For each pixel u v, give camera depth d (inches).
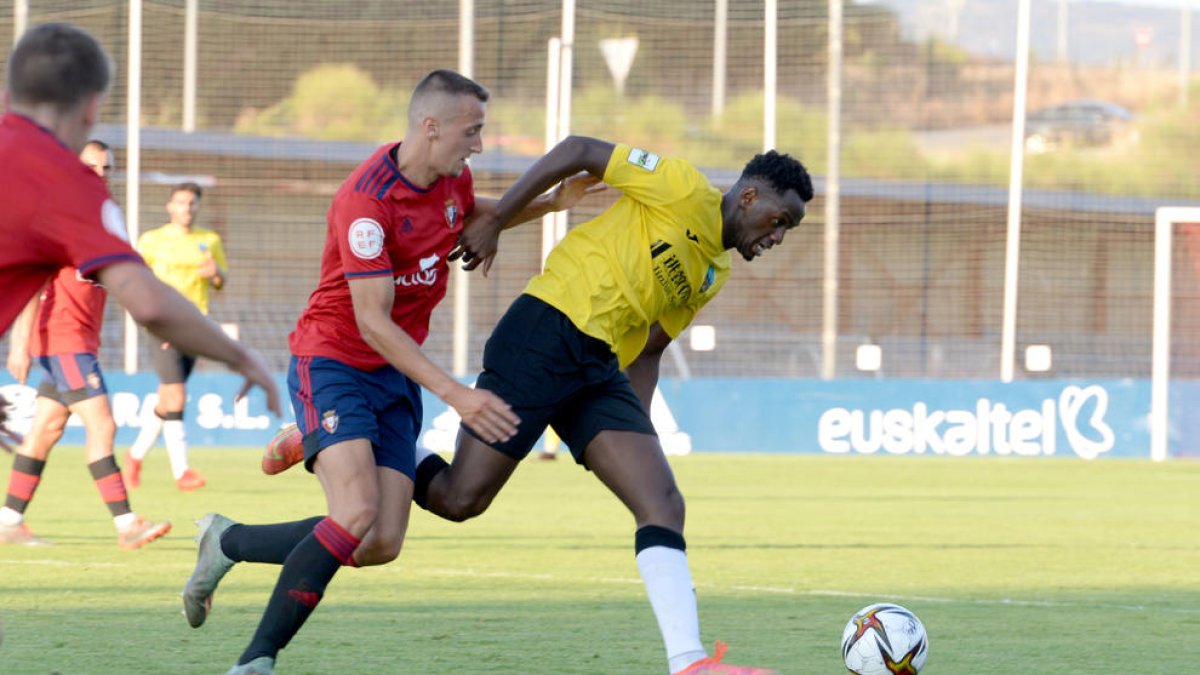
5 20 2561.5
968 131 3435.0
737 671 510.3
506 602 791.7
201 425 2236.7
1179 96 3818.9
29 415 2028.8
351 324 570.3
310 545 546.0
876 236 2861.7
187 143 2699.3
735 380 2253.9
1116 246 2893.7
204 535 616.1
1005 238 2861.7
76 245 402.3
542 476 1823.3
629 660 620.4
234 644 646.5
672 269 601.9
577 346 593.0
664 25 3024.1
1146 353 2837.1
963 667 625.3
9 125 410.6
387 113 2920.8
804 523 1291.8
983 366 2588.6
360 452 559.2
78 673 578.2
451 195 582.6
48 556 969.5
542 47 2950.3
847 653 578.9
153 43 2783.0
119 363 2317.9
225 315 2628.0
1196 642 693.3
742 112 3021.7
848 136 3107.8
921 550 1093.8
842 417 2245.3
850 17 2967.5
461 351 2262.6
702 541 1139.9
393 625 710.5
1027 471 1974.7
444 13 2952.8
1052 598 847.1
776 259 2844.5
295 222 2728.8
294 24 2913.4
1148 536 1218.0
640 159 603.2
